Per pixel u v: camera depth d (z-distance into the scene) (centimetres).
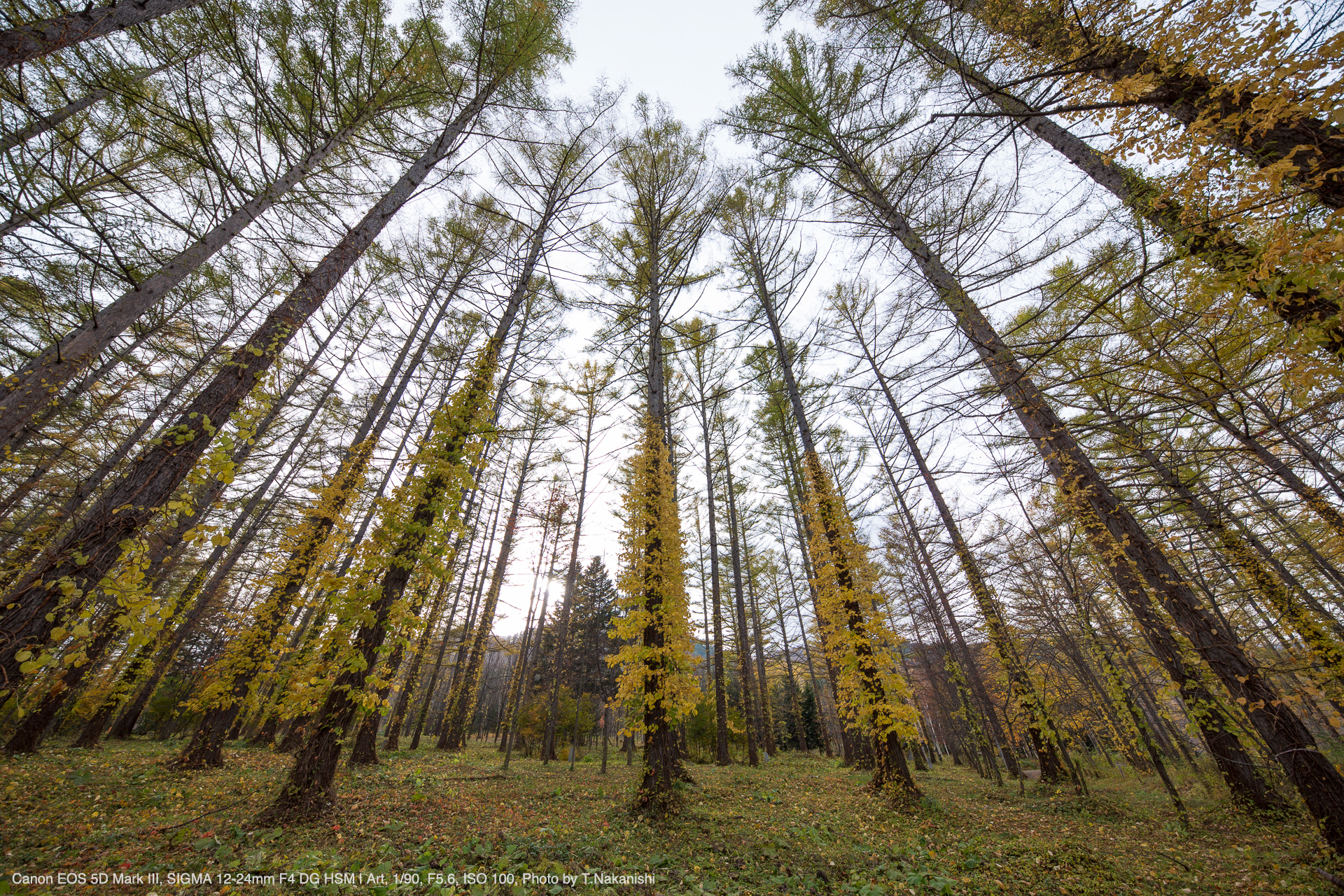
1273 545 665
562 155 962
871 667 827
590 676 2328
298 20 527
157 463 409
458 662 1748
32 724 856
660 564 756
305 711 545
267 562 1189
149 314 720
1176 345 319
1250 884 435
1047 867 495
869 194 586
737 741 1909
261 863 383
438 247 1290
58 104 444
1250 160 263
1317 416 336
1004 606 932
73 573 358
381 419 1191
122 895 320
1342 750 720
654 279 1086
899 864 503
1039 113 262
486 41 738
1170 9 257
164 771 728
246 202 521
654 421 905
